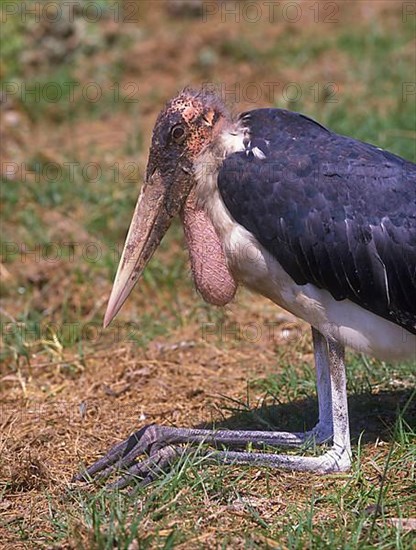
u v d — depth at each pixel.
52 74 19.77
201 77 19.81
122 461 9.02
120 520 7.92
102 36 20.81
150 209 9.34
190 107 9.09
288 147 8.83
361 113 16.92
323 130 9.08
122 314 13.20
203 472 8.77
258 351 12.10
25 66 19.94
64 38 20.50
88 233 14.69
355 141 8.99
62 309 13.23
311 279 8.78
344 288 8.71
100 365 11.91
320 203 8.62
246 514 8.25
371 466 9.00
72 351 12.36
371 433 9.70
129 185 15.53
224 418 10.29
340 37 20.64
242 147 8.93
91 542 7.73
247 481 8.84
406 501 8.37
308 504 8.41
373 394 10.43
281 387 10.81
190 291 13.55
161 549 7.65
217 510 8.30
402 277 8.66
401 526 7.89
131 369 11.64
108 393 11.12
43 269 13.77
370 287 8.66
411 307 8.76
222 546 7.66
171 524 8.04
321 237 8.61
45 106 18.64
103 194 15.30
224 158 8.97
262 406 10.37
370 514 8.17
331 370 9.00
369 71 19.05
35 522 8.46
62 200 15.35
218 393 10.91
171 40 20.97
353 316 8.84
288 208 8.66
